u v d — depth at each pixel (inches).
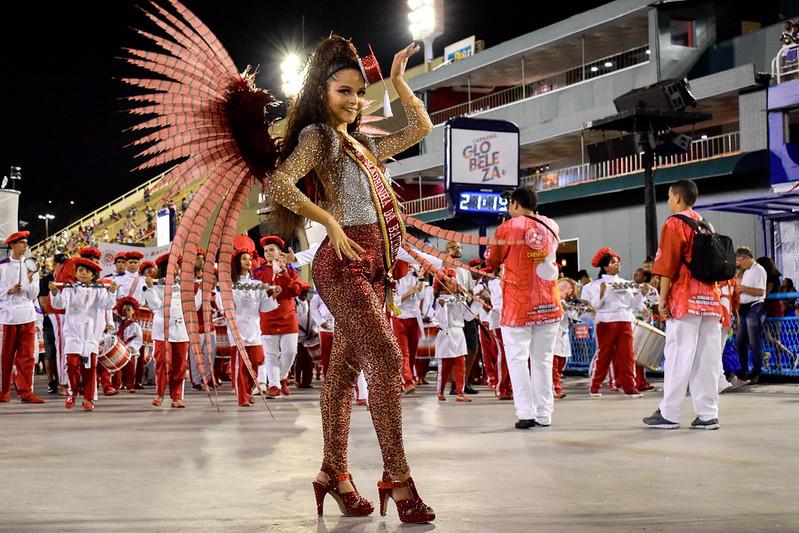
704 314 273.9
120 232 1699.1
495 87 1531.7
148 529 139.3
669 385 278.7
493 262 299.0
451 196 632.4
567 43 1267.2
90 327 402.3
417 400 433.4
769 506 153.8
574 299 451.8
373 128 168.9
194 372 527.2
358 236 148.9
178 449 239.8
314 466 207.0
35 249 1873.8
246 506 159.0
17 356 445.1
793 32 838.5
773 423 292.4
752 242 953.5
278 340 457.7
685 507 152.9
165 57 141.2
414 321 470.9
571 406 374.0
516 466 201.5
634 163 1107.3
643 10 1125.1
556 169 1373.0
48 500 164.2
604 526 138.3
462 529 138.0
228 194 146.6
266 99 145.6
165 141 141.9
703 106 1051.3
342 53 153.0
